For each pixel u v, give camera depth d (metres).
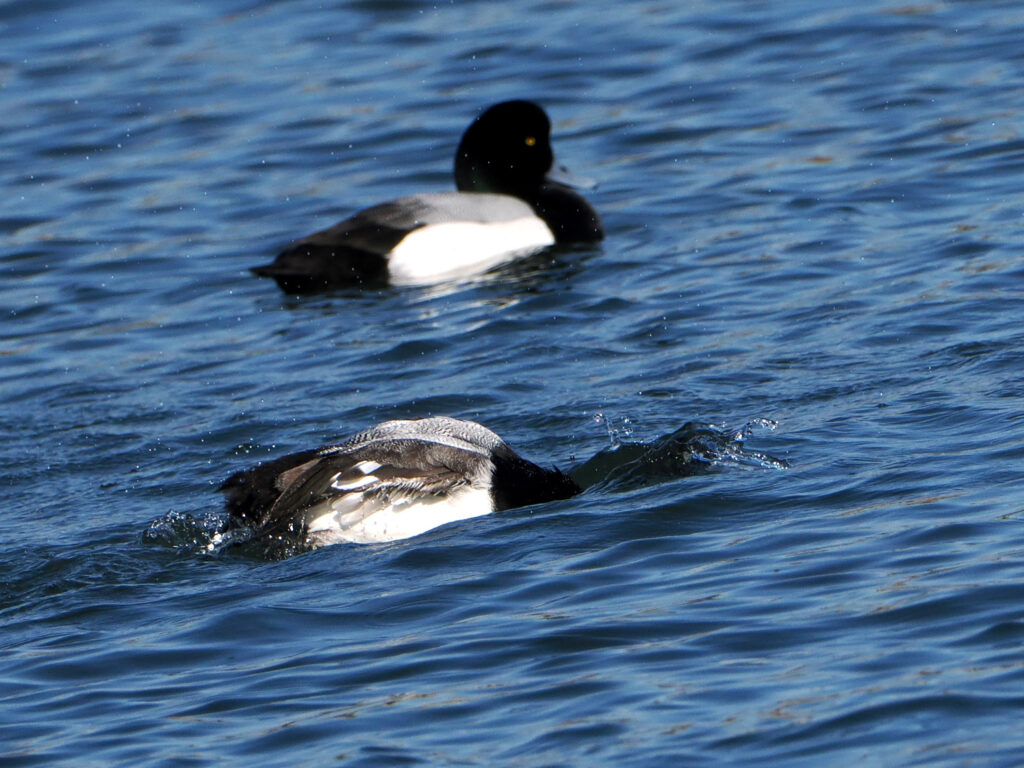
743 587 8.11
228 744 6.86
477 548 9.25
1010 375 11.70
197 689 7.57
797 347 13.36
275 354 15.11
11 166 22.11
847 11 24.86
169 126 23.11
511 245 17.81
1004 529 8.46
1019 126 19.44
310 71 24.83
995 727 6.23
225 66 25.28
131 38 26.89
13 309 17.39
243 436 12.67
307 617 8.44
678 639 7.50
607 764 6.29
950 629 7.21
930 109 20.56
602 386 13.01
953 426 10.66
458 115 22.56
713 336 14.10
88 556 9.78
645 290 15.90
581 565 8.80
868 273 15.33
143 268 18.42
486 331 15.14
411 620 8.24
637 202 18.92
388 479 9.82
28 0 28.72
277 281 17.39
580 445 11.64
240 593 8.92
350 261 17.48
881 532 8.70
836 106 21.19
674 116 21.69
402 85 23.89
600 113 22.08
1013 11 24.00
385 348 14.91
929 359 12.48
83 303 17.42
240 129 22.77
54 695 7.66
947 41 23.05
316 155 21.69
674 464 10.51
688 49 24.16
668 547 8.95
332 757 6.60
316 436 12.57
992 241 15.72
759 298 15.07
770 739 6.36
